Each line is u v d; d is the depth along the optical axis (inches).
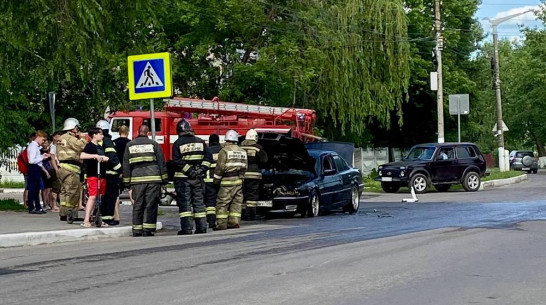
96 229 624.4
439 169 1425.9
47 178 866.8
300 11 1599.4
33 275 423.5
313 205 842.8
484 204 1000.2
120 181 712.4
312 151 910.4
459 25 2378.2
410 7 2190.0
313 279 397.4
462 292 362.6
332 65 1630.2
